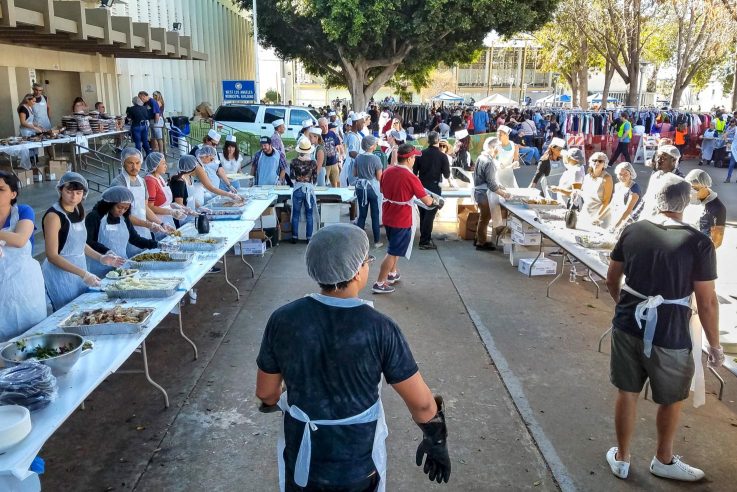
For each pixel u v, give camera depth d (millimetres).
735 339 3869
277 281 7199
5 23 8633
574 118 22672
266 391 2137
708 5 24312
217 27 29562
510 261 8047
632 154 20859
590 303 6453
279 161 10156
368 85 25234
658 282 3041
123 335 3408
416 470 3477
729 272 6426
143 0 19828
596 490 3287
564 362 4961
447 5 21125
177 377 4652
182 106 24141
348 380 1982
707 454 3641
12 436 2252
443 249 8820
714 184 16094
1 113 12758
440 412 2127
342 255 1983
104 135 12656
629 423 3297
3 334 3561
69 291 4133
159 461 3547
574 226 6449
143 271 4594
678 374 3094
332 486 2016
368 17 20594
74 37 11195
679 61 27000
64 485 3309
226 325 5754
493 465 3533
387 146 12930
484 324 5805
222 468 3484
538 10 22547
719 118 20734
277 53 25594
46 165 10812
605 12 26828
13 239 3510
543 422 4012
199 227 5922
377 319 2020
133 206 5402
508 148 9664
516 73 59656
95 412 4113
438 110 27766
